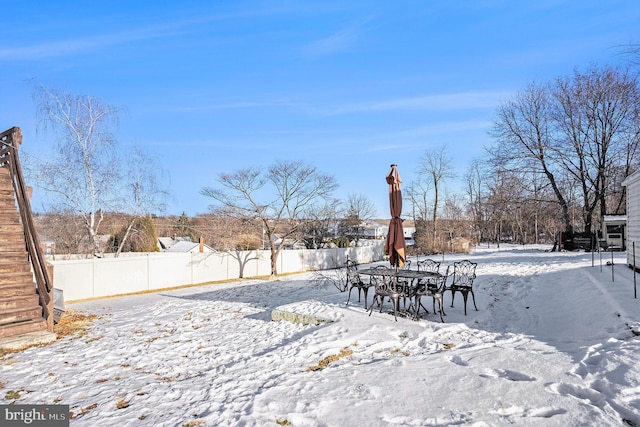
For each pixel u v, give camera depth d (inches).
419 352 229.9
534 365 184.1
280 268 1044.5
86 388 202.8
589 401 146.6
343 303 390.6
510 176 1184.8
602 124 1055.6
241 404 166.4
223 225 1235.2
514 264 687.1
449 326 281.1
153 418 159.5
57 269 604.1
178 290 730.8
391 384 175.6
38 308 325.7
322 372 200.1
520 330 285.4
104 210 787.4
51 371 234.4
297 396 169.0
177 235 1704.0
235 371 216.5
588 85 1050.7
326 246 1334.9
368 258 1385.3
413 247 1550.2
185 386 197.3
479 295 419.5
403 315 322.3
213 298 592.7
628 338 223.5
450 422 137.5
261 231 1090.7
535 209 1637.6
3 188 389.1
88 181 747.4
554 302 369.4
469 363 196.2
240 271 945.5
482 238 2250.2
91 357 264.7
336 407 155.6
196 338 314.2
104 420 159.9
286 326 327.6
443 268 668.7
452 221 1774.1
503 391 158.1
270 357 236.1
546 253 985.5
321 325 307.1
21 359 261.1
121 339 321.1
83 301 608.1
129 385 205.3
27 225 348.2
